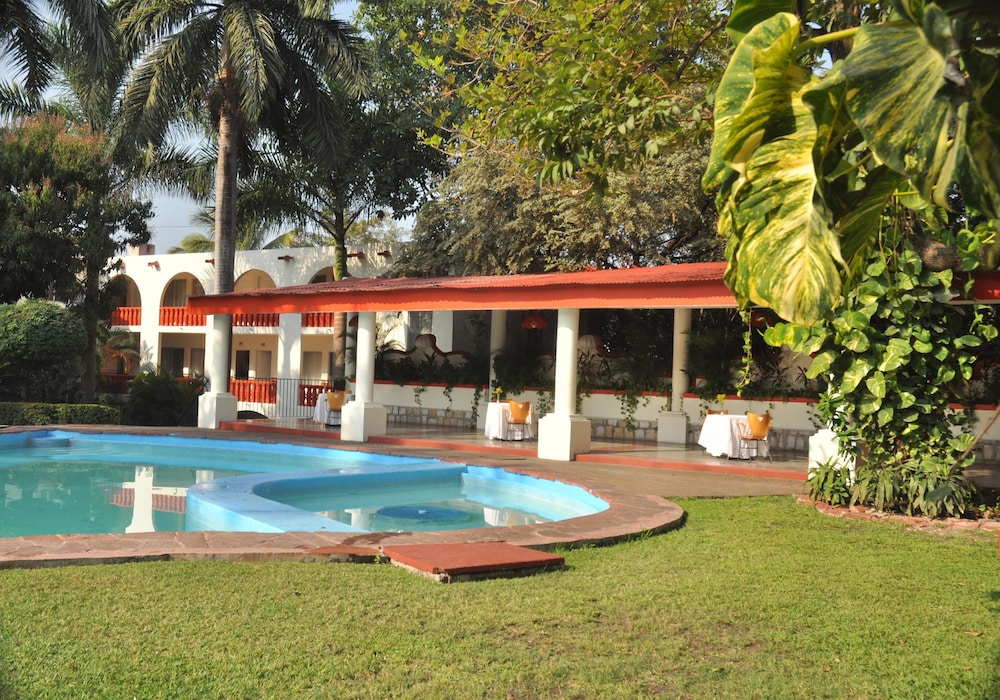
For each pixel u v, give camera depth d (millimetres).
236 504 8305
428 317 24656
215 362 17859
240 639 4059
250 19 19484
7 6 18438
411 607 4672
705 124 8852
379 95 23438
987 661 4031
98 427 16422
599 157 7305
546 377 18516
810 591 5270
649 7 7527
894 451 8523
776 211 2334
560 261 18938
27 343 19141
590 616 4613
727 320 16766
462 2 9156
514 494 11250
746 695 3584
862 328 8188
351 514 9422
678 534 7207
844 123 2320
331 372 30422
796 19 2418
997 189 2146
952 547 6734
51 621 4258
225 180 20234
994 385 13469
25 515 9000
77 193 22047
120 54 20391
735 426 13062
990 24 2600
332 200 24938
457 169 20453
